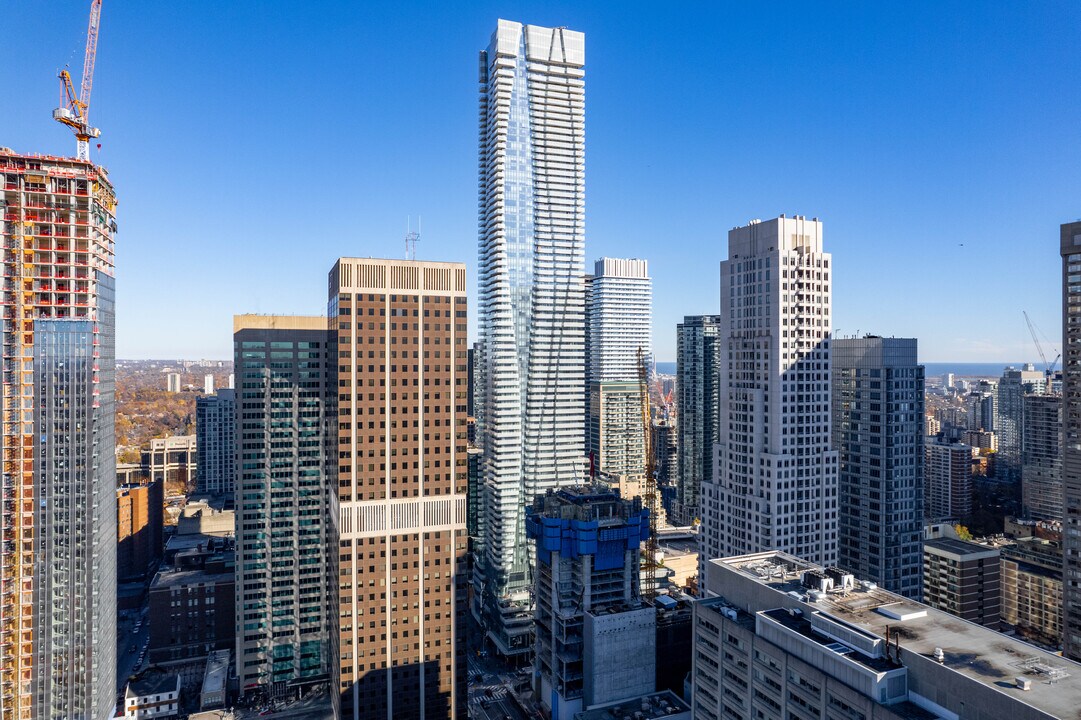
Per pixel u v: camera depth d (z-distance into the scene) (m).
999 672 108.19
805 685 128.25
